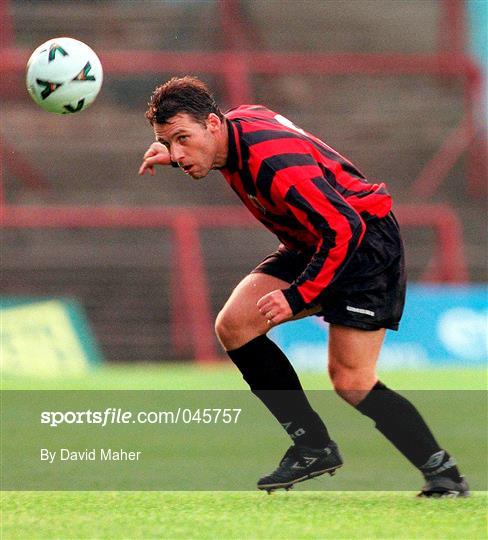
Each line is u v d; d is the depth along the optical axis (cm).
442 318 5722
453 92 8488
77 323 5572
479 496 1709
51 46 1716
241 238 6875
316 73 8206
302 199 1534
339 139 8025
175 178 7512
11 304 5369
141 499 1664
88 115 7919
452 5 8444
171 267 6675
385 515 1471
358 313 1631
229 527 1365
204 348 6128
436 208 6831
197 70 7512
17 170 7400
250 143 1566
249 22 8900
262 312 1566
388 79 8525
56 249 6669
